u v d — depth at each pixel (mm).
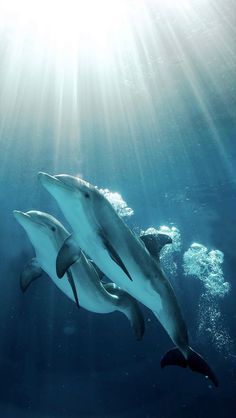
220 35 13859
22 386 11109
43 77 18625
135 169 17703
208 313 11445
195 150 16781
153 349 11055
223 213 14586
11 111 19484
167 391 10172
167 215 15328
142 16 14750
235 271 12508
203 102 15883
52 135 19031
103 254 4301
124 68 16781
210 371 4668
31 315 12375
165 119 17156
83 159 18672
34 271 5684
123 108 17875
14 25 17344
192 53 14789
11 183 17875
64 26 16750
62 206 4113
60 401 10570
